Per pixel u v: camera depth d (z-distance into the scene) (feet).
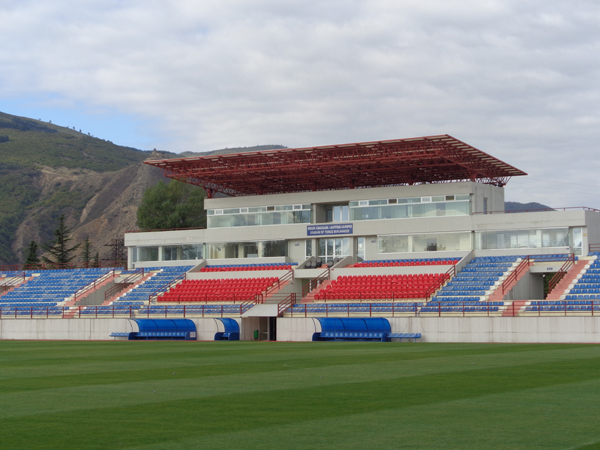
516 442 43.68
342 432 47.34
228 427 49.52
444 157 207.31
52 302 244.42
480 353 118.32
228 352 130.21
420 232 227.20
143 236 269.44
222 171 235.81
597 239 212.84
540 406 57.11
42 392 69.46
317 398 63.00
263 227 250.16
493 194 234.99
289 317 188.44
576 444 42.86
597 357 105.81
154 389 70.74
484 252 218.59
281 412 55.57
